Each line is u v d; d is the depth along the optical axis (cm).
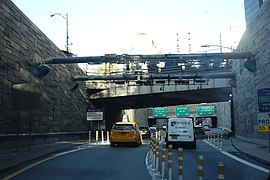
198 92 4894
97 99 4744
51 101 3083
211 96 5422
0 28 2123
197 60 3203
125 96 4706
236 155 2014
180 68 3978
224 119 7088
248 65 2925
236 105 4056
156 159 1321
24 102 2025
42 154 1814
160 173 1255
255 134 2945
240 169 1405
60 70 3425
